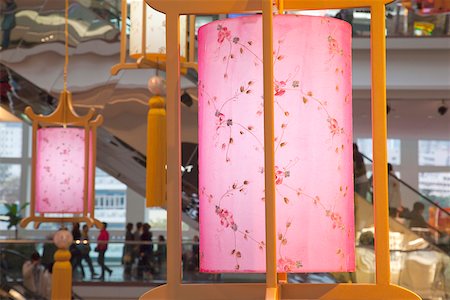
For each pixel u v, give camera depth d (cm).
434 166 1598
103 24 856
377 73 172
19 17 852
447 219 747
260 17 168
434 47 1156
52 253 755
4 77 848
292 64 168
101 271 771
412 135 1306
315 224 166
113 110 842
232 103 169
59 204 559
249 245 165
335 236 168
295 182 166
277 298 159
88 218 563
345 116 173
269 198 159
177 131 172
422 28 895
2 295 750
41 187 561
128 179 846
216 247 169
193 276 739
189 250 745
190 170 764
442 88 1162
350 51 176
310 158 167
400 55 1166
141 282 767
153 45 521
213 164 171
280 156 166
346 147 173
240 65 169
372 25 174
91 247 772
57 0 852
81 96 846
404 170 1603
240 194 167
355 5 176
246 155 167
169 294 171
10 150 1752
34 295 751
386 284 167
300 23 169
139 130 837
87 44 853
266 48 162
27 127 1755
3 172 1744
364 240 713
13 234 1502
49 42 852
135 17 525
